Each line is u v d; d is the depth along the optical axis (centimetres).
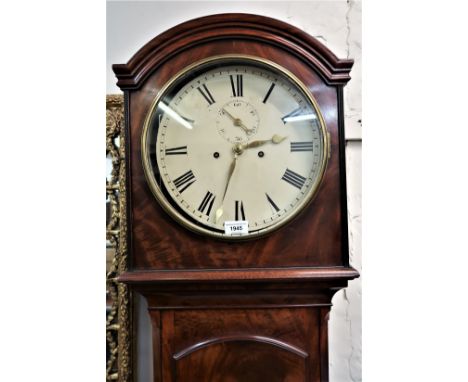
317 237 84
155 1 114
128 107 84
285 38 84
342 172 84
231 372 85
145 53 84
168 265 83
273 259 83
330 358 112
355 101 112
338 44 114
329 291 85
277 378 85
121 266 108
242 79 85
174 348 85
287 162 84
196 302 85
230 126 84
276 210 83
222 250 83
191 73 83
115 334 109
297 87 83
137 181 84
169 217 83
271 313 86
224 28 84
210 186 84
